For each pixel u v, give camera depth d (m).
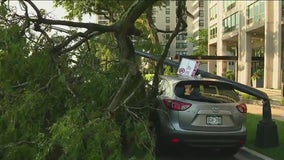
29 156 6.66
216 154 10.46
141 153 7.38
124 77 8.64
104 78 8.01
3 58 7.50
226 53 67.50
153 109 9.20
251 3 52.19
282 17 45.00
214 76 11.68
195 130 9.12
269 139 10.78
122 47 8.91
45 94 7.39
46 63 7.81
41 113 7.18
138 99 8.79
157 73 9.47
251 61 55.66
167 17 84.88
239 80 56.88
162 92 9.75
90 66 8.48
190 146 9.20
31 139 6.80
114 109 7.48
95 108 7.44
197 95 9.34
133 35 9.96
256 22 50.50
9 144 6.71
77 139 6.16
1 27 7.86
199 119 9.15
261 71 53.47
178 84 9.48
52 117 7.37
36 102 7.05
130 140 7.45
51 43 8.35
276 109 21.59
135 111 8.66
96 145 6.40
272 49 45.97
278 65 45.19
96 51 9.14
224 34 65.12
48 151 6.20
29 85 7.49
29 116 6.95
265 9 46.72
